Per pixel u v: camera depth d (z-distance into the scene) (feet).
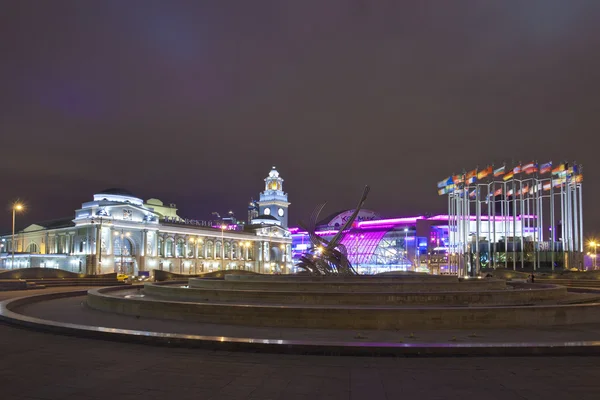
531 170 287.28
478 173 299.99
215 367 42.88
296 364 44.14
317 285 97.96
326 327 68.03
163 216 537.65
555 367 43.16
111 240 407.64
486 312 68.49
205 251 502.79
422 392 35.81
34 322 61.82
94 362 44.52
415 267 539.29
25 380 38.50
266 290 94.84
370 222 636.48
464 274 313.73
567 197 293.43
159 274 237.86
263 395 34.83
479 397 34.63
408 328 67.21
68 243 431.43
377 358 46.42
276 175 645.10
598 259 436.76
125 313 85.10
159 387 36.65
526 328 68.90
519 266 337.93
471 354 47.14
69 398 33.88
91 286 216.33
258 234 561.02
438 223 597.93
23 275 216.54
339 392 35.76
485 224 504.43
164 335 51.85
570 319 72.33
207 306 73.92
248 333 64.08
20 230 529.86
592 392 35.73
